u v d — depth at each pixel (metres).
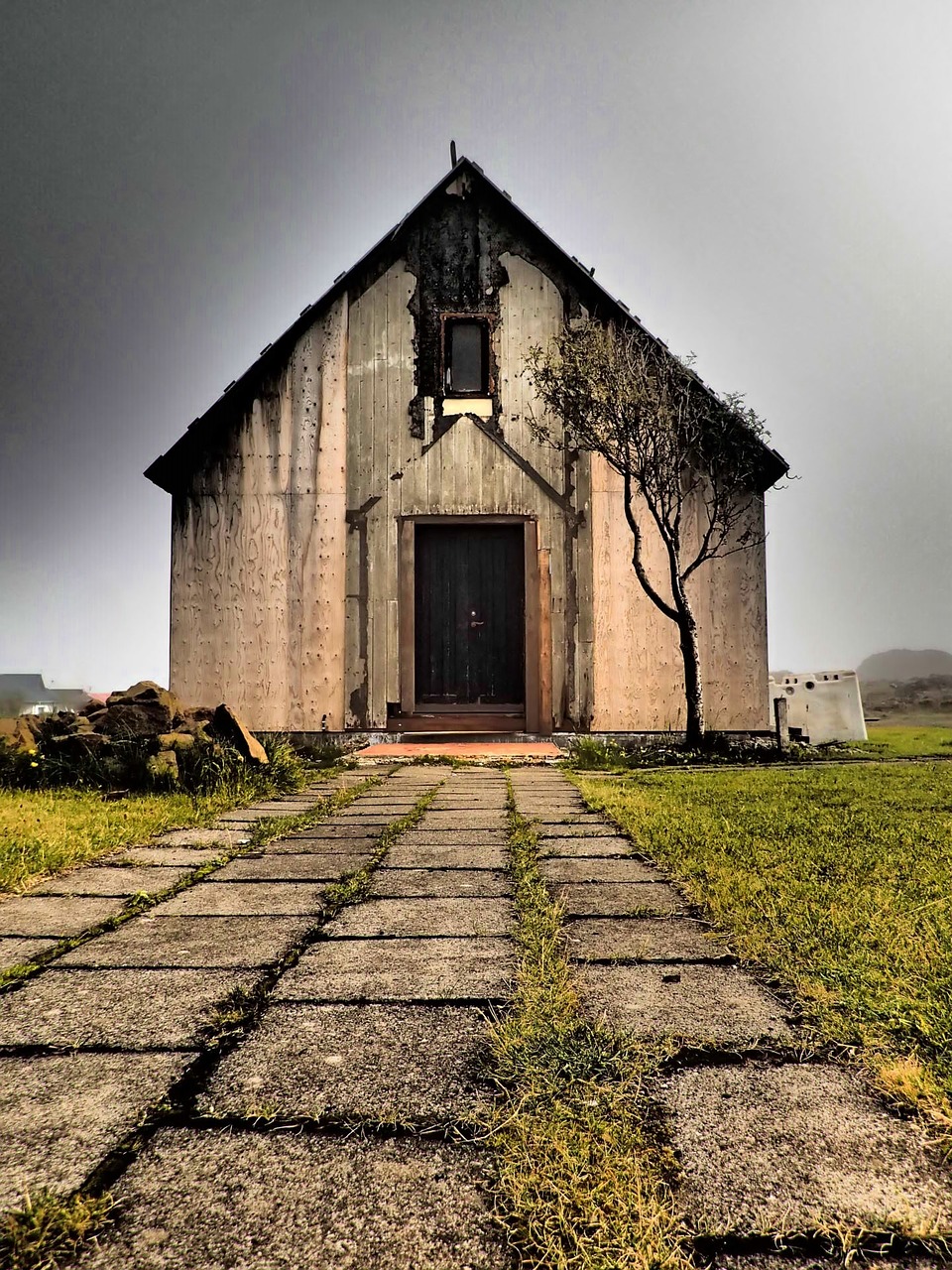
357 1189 1.39
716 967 2.44
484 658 11.87
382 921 2.99
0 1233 1.28
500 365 12.05
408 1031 2.02
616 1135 1.52
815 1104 1.65
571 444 11.88
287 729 11.55
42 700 16.30
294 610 11.70
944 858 3.74
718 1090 1.70
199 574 11.79
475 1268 1.22
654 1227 1.28
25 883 3.58
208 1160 1.48
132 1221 1.32
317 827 5.14
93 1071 1.83
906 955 2.41
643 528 11.81
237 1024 2.08
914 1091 1.66
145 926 2.97
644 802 5.78
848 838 4.25
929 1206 1.34
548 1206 1.33
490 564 11.97
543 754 10.46
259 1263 1.23
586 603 11.70
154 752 6.86
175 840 4.66
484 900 3.28
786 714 11.95
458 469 11.88
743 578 11.72
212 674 11.66
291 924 2.97
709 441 11.55
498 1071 1.78
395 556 11.79
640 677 11.62
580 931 2.82
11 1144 1.54
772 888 3.18
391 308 12.17
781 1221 1.30
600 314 12.06
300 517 11.83
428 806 6.08
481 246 12.27
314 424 11.97
